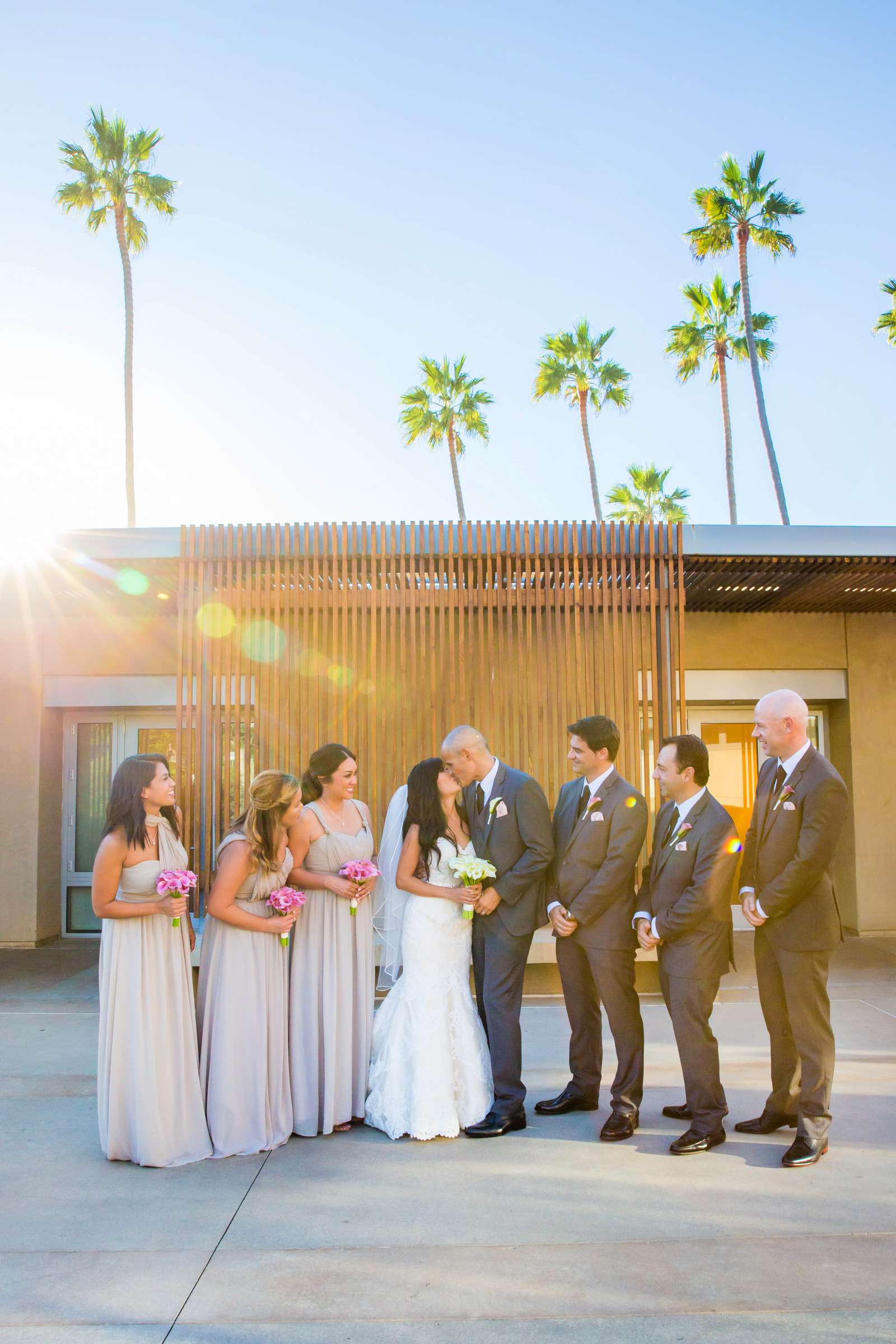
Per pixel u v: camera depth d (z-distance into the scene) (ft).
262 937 13.11
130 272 70.79
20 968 25.31
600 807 13.64
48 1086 15.67
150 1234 10.31
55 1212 10.87
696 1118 12.77
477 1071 13.62
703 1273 9.38
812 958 12.32
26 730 28.66
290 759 22.36
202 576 22.52
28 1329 8.50
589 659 22.61
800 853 12.24
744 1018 20.08
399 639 22.81
